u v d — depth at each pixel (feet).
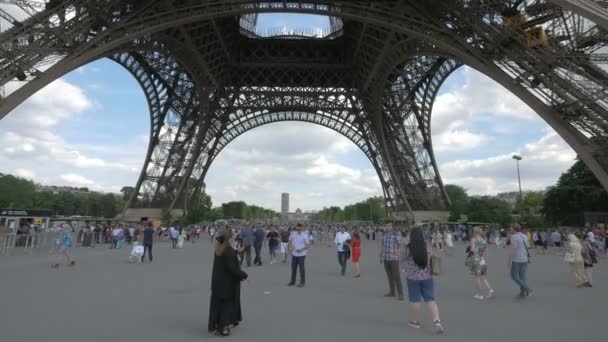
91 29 152.15
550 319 55.52
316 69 290.15
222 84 282.36
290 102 310.04
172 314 57.67
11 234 164.76
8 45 131.64
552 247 250.57
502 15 145.59
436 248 105.40
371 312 59.88
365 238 375.25
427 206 300.81
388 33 201.16
